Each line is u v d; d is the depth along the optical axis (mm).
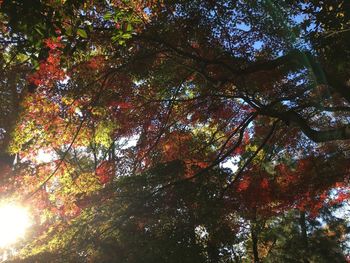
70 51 6637
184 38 11859
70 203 11492
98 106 12211
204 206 9648
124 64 11820
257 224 17312
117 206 9664
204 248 8992
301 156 14930
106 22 10438
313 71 10547
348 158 14078
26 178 12016
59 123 11914
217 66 12281
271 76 12172
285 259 23281
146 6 11188
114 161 13453
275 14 10648
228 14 11344
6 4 5066
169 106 13680
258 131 15375
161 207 9461
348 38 8789
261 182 13031
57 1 5820
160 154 14148
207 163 13438
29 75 10820
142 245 8734
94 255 8703
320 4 8602
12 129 11430
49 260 8805
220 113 14578
